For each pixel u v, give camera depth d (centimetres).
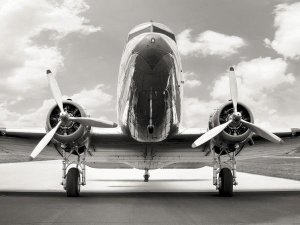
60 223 702
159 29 1230
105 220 735
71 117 1134
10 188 1495
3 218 755
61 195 1216
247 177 2242
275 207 923
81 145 1182
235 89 1179
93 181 2034
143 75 1014
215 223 705
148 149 1328
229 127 1167
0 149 1406
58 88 1184
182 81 1183
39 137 1280
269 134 1134
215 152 1235
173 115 1137
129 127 1177
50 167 3772
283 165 3756
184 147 1316
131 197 1160
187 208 903
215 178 1218
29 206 931
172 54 1040
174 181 2070
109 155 1390
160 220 736
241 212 840
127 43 1239
